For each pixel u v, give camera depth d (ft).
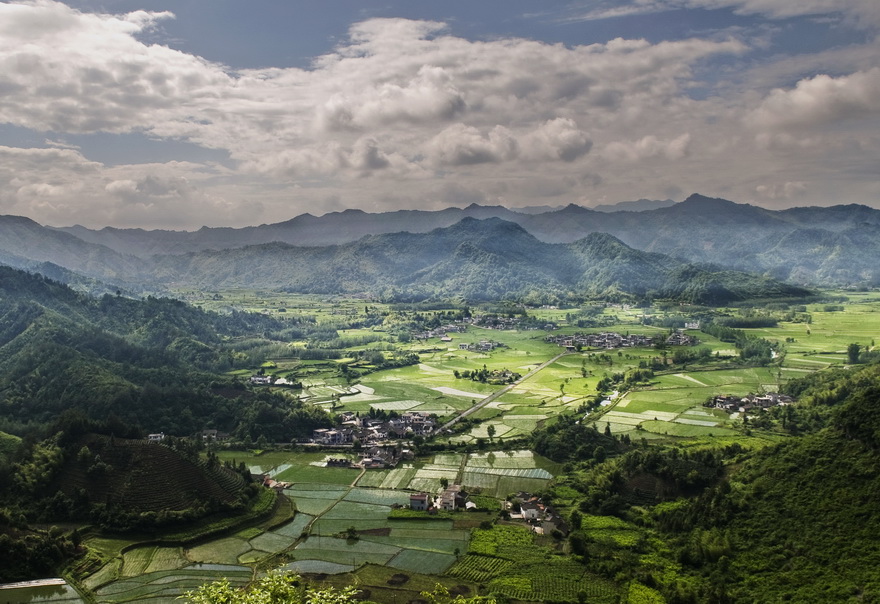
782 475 630.33
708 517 617.62
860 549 510.17
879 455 579.89
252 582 566.36
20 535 615.57
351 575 579.07
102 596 547.49
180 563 612.29
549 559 606.55
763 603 496.64
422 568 594.65
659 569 572.51
